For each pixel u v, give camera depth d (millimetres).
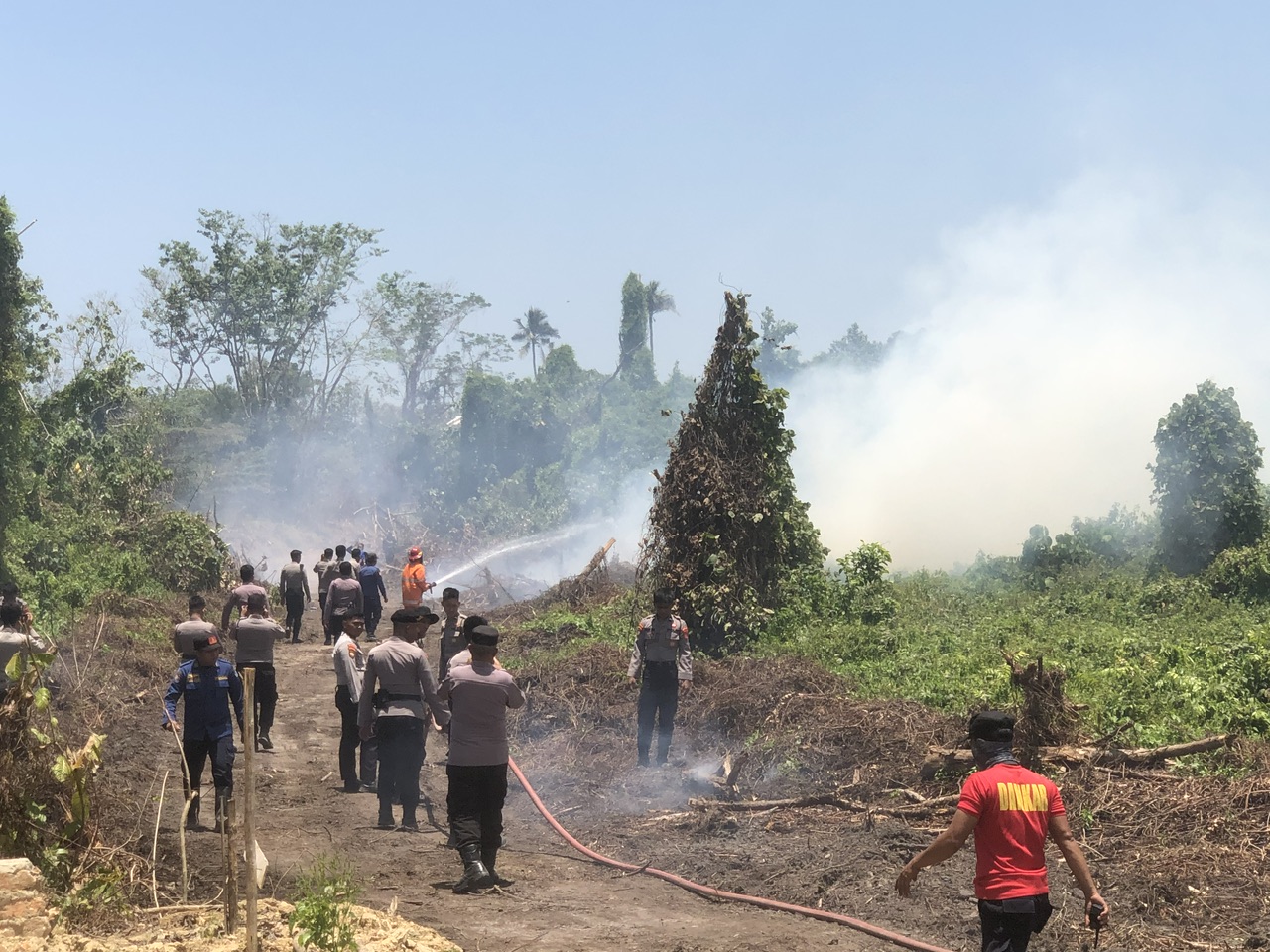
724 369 19359
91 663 17719
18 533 26156
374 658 11109
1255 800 9789
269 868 9406
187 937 6973
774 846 10250
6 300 25297
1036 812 5906
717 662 16656
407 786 11062
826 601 20172
